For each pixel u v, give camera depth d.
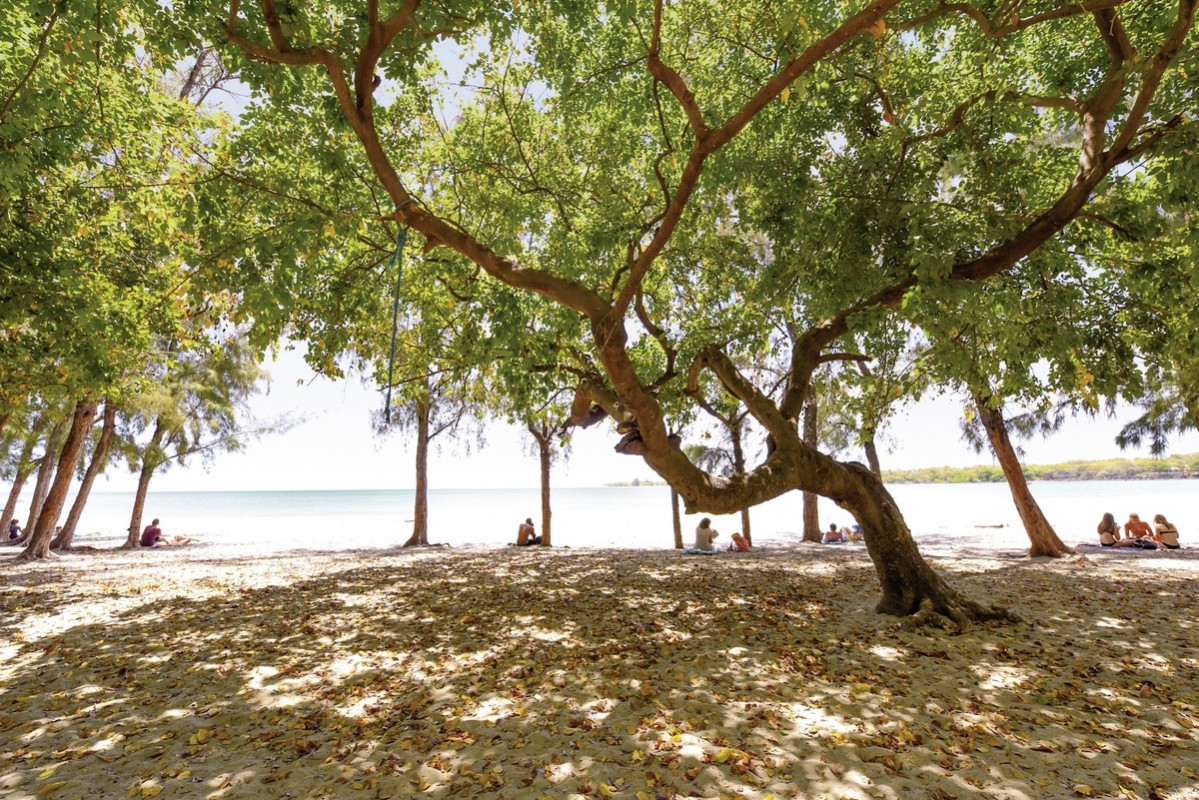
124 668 6.50
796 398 8.62
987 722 4.76
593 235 10.07
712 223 11.45
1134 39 7.74
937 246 6.48
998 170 8.25
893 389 9.39
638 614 8.81
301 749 4.53
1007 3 5.62
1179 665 6.03
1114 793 3.70
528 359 10.05
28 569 14.57
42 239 8.64
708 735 4.62
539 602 9.76
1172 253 7.48
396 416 22.88
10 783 4.05
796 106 9.37
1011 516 35.66
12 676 6.29
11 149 6.55
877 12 4.75
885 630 7.55
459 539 27.00
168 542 23.69
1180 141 6.00
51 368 11.96
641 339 13.42
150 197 9.70
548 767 4.18
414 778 4.07
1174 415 16.22
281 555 18.36
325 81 7.35
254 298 6.73
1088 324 8.71
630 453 6.68
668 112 9.92
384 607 9.49
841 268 9.24
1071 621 7.84
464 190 10.68
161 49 6.34
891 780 3.90
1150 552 15.16
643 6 8.88
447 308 11.46
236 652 7.08
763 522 36.50
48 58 7.48
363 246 10.09
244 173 7.52
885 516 8.41
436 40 6.86
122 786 4.00
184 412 22.66
